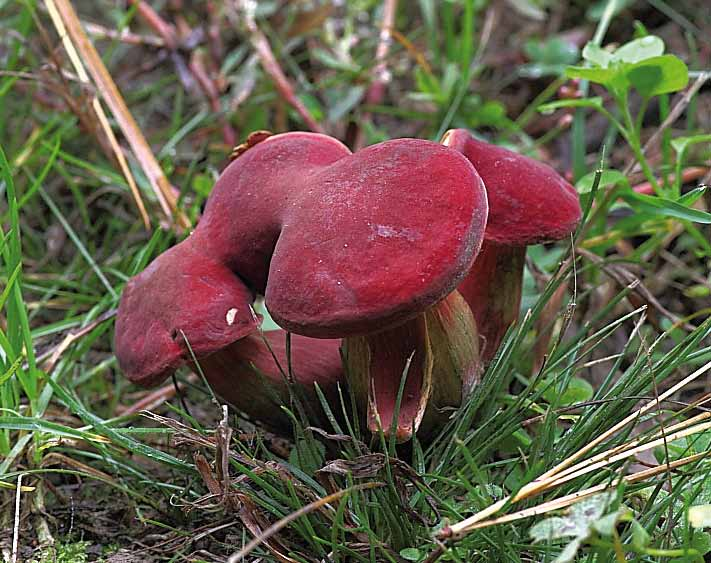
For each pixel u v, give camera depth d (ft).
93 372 1.27
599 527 0.90
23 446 1.13
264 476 1.07
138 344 1.08
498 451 1.15
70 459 1.14
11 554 1.09
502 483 1.07
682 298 1.39
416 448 1.06
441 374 1.06
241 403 1.12
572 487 1.04
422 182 0.98
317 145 1.09
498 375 1.11
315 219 0.99
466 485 0.98
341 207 0.99
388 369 1.05
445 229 0.97
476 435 1.08
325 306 0.97
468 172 0.99
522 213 1.10
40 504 1.13
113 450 1.17
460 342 1.07
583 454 1.01
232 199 1.08
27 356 1.16
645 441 1.02
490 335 1.15
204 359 1.10
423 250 0.96
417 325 1.03
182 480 1.15
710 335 1.26
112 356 1.35
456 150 1.05
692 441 1.05
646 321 1.33
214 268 1.08
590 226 1.33
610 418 1.07
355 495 1.00
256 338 1.11
